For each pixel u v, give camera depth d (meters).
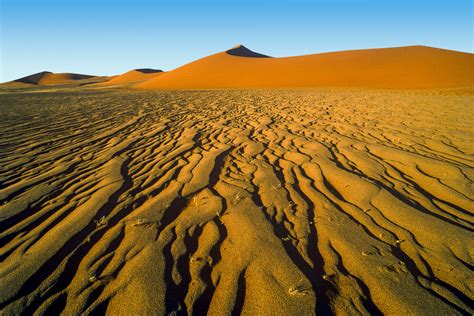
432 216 2.70
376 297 1.79
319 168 4.15
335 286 1.89
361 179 3.66
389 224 2.60
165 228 2.66
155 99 16.09
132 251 2.32
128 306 1.79
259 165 4.40
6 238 2.58
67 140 6.26
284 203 3.09
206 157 4.84
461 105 9.59
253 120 8.53
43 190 3.60
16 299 1.88
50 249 2.38
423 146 5.06
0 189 3.66
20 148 5.62
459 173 3.67
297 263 2.11
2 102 14.55
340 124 7.37
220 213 2.91
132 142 6.03
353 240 2.37
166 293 1.88
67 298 1.87
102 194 3.42
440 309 1.68
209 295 1.85
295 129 6.99
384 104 10.88
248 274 2.02
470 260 2.07
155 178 3.94
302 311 1.70
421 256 2.14
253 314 1.70
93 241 2.48
